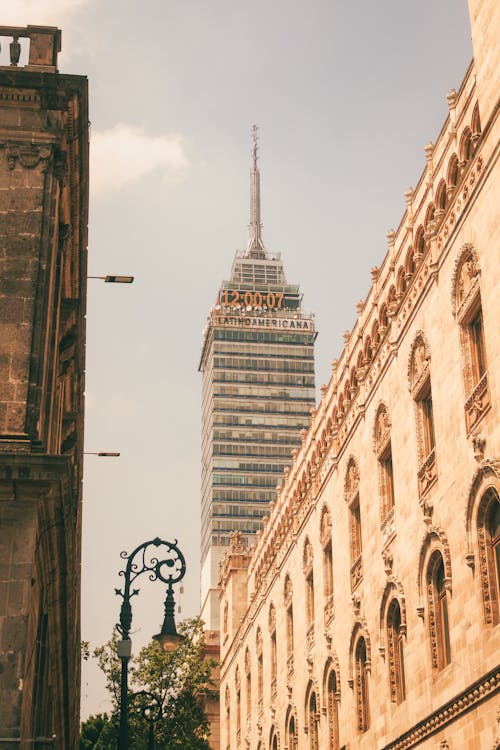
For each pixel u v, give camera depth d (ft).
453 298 153.89
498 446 135.03
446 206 158.51
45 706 148.46
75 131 125.49
